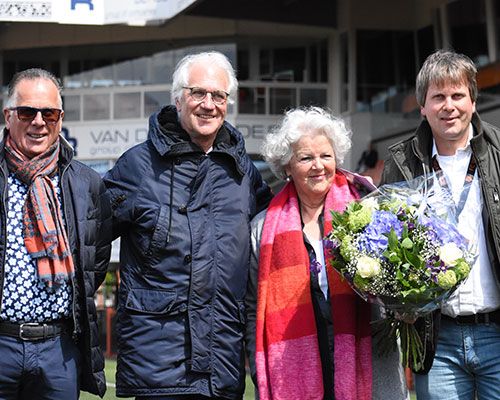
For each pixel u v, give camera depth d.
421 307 3.89
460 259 3.84
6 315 4.06
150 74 22.31
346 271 3.98
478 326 4.20
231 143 4.60
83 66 22.86
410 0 20.98
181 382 4.25
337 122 4.33
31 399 4.21
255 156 21.39
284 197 4.43
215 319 4.31
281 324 4.19
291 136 4.27
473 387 4.31
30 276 4.09
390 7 21.02
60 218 4.17
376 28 20.98
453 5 19.09
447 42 19.27
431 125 4.29
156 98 22.11
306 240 4.30
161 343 4.26
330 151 4.28
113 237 4.48
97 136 22.44
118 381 4.37
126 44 22.52
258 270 4.35
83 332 4.24
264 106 21.59
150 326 4.28
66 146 4.30
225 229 4.39
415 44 21.02
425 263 3.80
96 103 22.55
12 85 4.23
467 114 4.23
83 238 4.21
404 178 4.37
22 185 4.18
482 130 4.23
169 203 4.38
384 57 21.06
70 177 4.27
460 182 4.27
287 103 21.66
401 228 3.89
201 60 4.45
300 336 4.15
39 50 23.16
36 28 22.72
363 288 3.90
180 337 4.27
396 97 21.09
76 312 4.19
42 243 4.10
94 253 4.29
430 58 4.32
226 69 4.48
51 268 4.10
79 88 22.70
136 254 4.41
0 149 4.20
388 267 3.84
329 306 4.21
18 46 22.94
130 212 4.42
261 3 19.50
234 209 4.44
